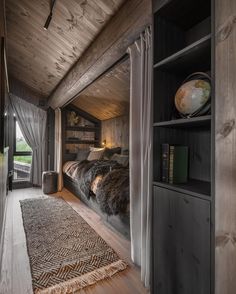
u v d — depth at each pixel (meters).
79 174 3.77
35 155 4.96
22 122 4.83
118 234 2.46
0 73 1.78
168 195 1.14
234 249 0.75
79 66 2.71
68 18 2.05
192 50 1.02
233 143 0.75
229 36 0.77
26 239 2.31
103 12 1.76
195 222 0.96
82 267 1.80
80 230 2.54
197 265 0.94
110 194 2.46
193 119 0.99
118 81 3.31
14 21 2.54
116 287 1.58
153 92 1.25
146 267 1.57
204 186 1.12
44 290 1.52
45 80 4.06
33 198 3.97
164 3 1.13
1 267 1.80
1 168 2.03
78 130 5.27
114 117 4.86
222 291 0.80
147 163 1.58
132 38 1.64
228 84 0.77
